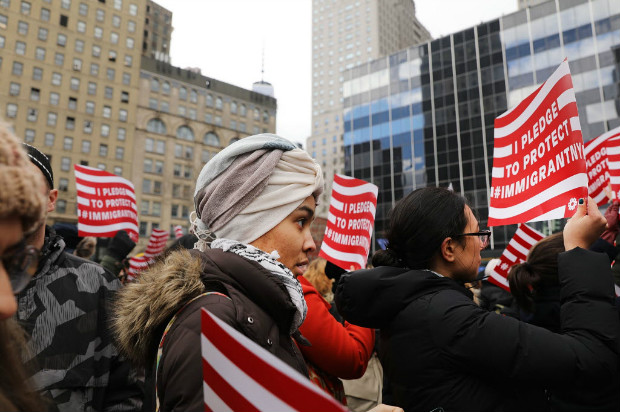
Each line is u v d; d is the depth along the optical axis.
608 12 29.80
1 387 0.69
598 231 1.28
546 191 1.40
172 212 55.41
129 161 53.16
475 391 1.25
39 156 1.63
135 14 55.56
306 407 0.52
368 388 2.81
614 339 1.15
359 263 2.64
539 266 2.05
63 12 50.31
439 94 36.78
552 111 1.38
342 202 2.81
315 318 1.58
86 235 3.68
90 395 1.69
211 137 60.75
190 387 0.80
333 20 112.81
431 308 1.34
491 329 1.22
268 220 1.19
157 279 0.98
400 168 38.19
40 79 48.28
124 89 53.78
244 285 1.00
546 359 1.14
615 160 2.28
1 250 0.54
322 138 102.69
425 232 1.48
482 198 33.53
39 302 1.62
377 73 40.78
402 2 117.75
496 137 1.66
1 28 46.44
